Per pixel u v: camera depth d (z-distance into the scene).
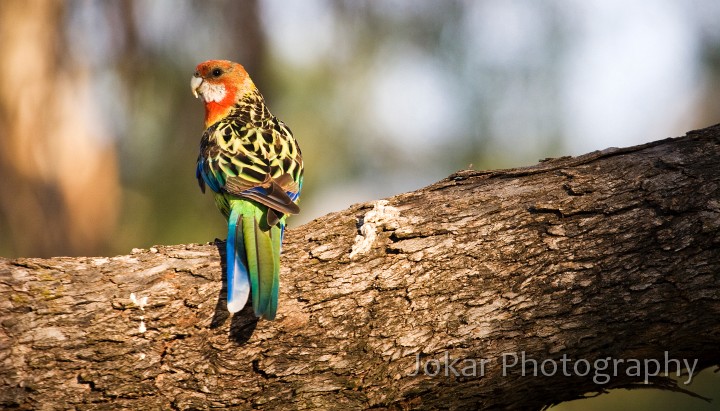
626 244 7.75
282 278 7.62
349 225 8.06
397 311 7.51
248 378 7.22
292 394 7.27
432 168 19.12
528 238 7.84
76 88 16.50
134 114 16.67
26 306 7.08
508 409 8.03
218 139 9.77
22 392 6.86
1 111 16.03
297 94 18.44
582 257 7.72
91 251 16.80
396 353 7.43
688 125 19.09
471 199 8.20
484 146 18.41
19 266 7.32
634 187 8.05
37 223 16.44
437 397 7.64
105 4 16.06
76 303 7.17
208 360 7.20
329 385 7.31
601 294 7.61
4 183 16.22
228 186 8.58
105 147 16.86
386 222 7.93
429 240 7.82
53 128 16.34
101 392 7.00
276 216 8.02
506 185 8.34
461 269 7.70
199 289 7.40
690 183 7.97
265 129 10.13
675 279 7.59
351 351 7.35
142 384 7.07
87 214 16.73
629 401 15.60
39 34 16.03
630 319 7.58
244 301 7.25
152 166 17.05
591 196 8.03
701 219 7.75
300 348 7.30
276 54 17.59
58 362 6.95
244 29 16.39
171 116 16.73
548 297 7.61
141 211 17.14
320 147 18.84
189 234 16.86
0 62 15.95
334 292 7.52
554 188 8.19
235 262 7.58
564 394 8.05
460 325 7.52
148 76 16.47
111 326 7.12
